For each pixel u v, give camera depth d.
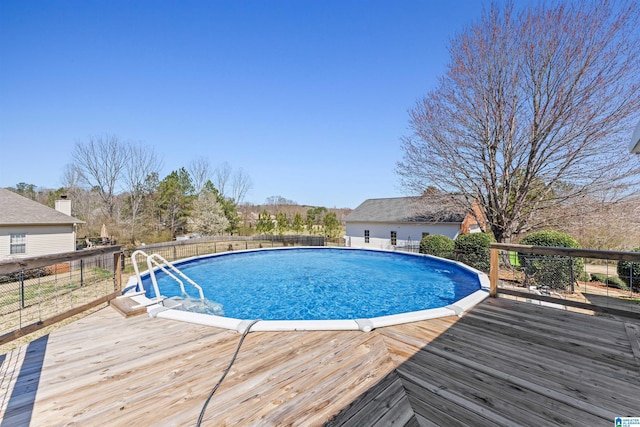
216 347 3.18
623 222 10.63
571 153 11.05
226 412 2.10
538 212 12.08
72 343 3.30
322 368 2.71
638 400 2.18
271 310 6.80
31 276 10.02
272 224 28.86
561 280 7.23
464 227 17.72
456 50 13.11
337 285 9.17
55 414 2.10
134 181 29.50
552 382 2.43
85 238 20.64
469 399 2.21
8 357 2.96
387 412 2.08
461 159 13.54
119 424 1.99
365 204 25.31
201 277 10.27
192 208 30.17
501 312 4.23
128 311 4.23
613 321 3.82
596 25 10.27
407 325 3.77
